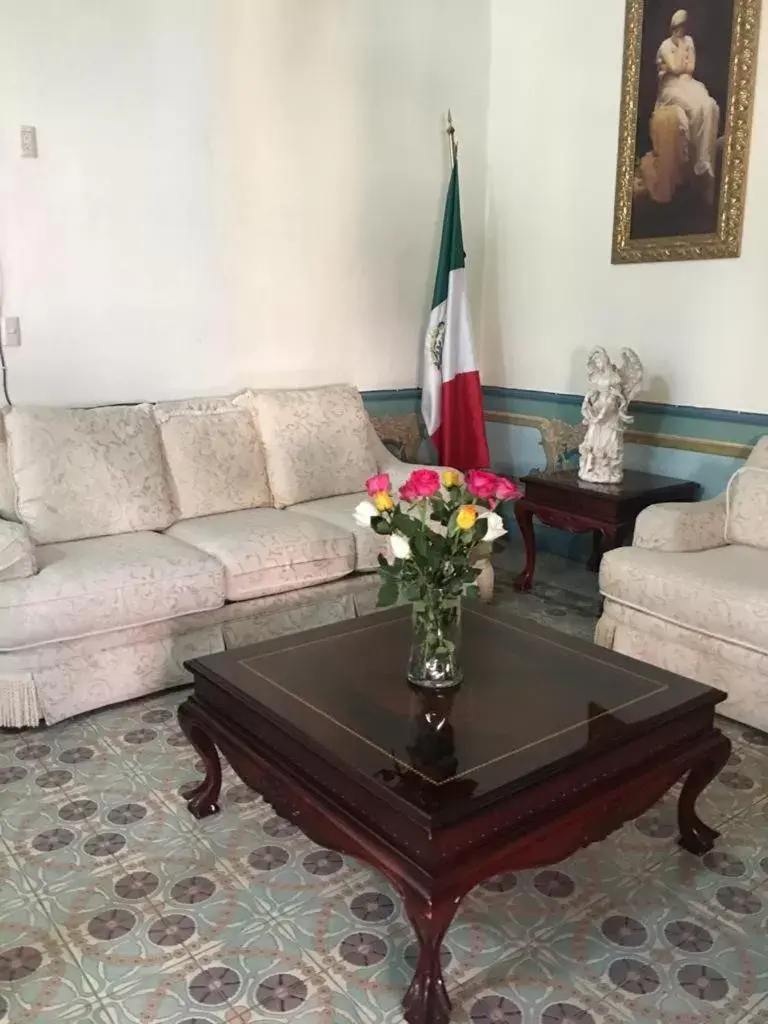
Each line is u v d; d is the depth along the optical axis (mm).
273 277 3566
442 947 1612
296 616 2854
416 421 4152
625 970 1578
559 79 3773
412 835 1378
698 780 1853
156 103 3133
